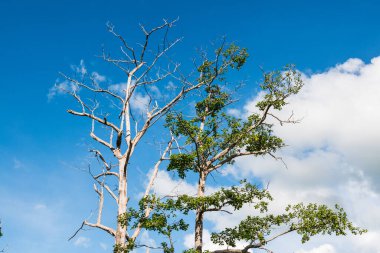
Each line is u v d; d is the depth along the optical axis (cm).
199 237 1947
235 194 1797
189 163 2059
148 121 1989
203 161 2131
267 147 2170
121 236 1759
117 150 1988
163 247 1653
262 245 1702
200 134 1997
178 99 2009
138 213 1697
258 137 2109
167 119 2016
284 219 1731
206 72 2388
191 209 1723
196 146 1953
